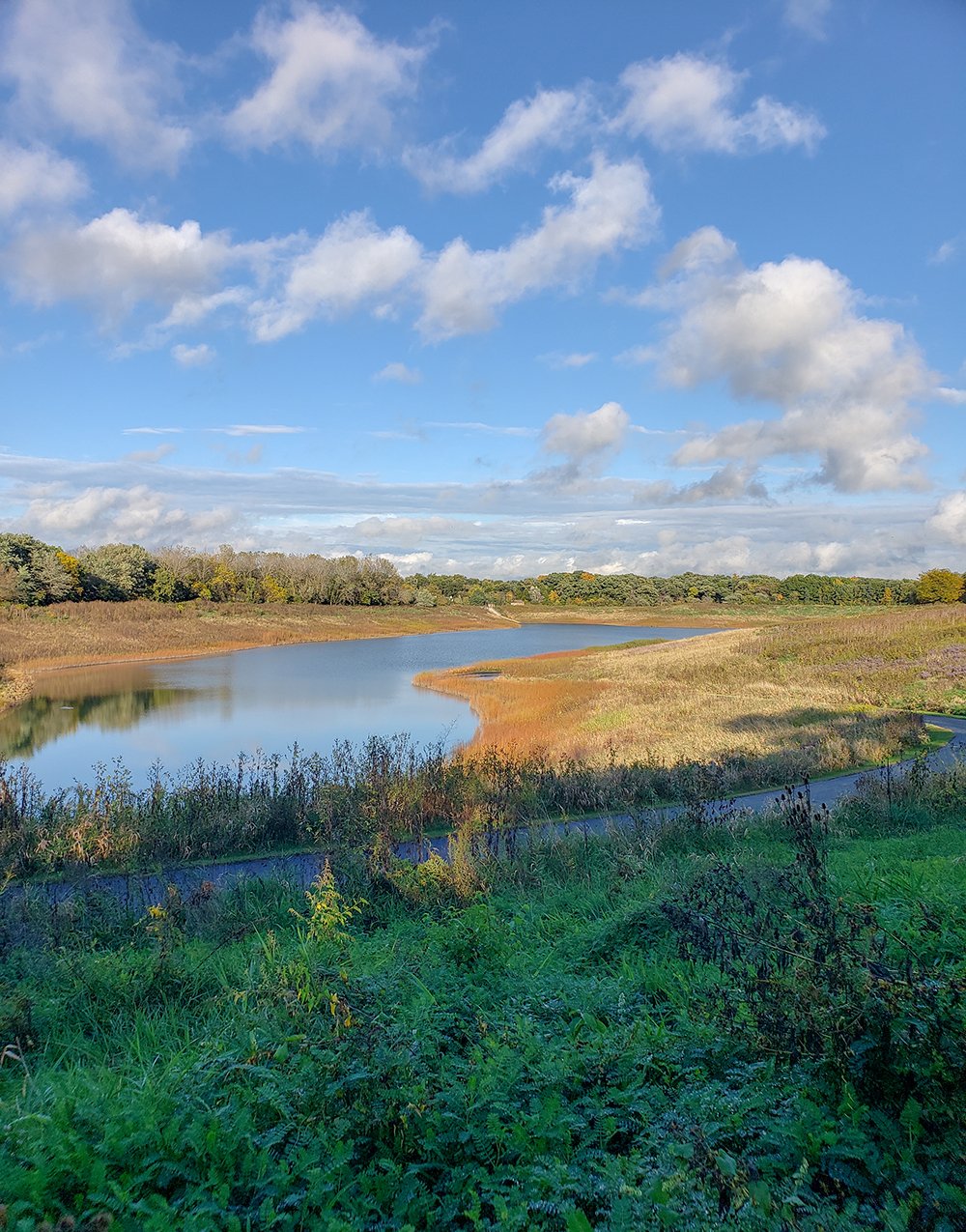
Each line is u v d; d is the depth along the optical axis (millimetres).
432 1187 3217
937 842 9633
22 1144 3275
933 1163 2820
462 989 5203
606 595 157750
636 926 6281
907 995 3375
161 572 94250
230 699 39188
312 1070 3730
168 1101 3641
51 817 13000
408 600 127875
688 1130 3014
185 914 8078
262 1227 2859
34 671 51969
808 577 163125
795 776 17656
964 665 37562
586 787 15211
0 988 5746
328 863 8984
